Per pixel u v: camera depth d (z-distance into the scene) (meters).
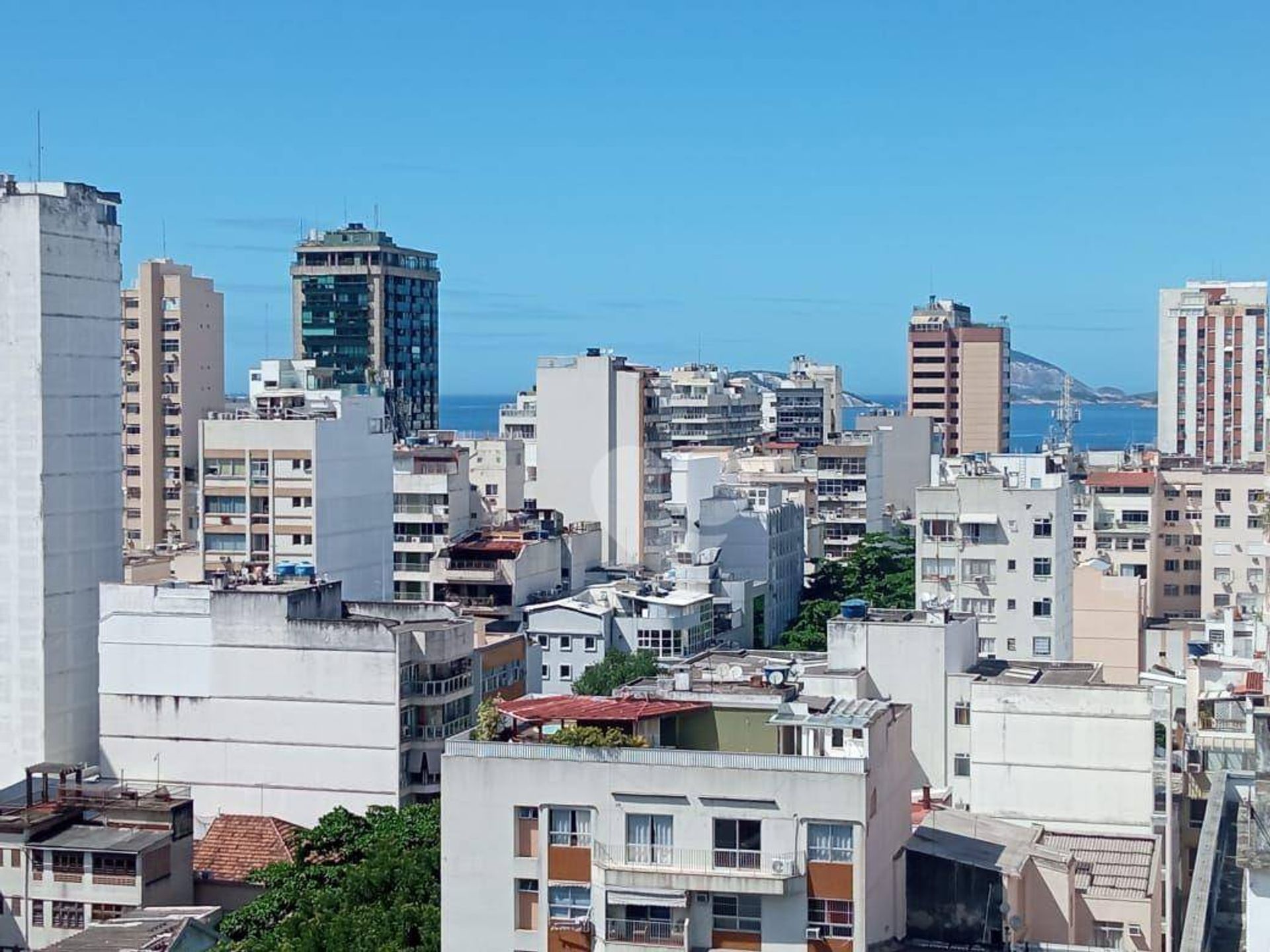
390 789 133.75
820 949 81.88
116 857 113.69
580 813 84.38
